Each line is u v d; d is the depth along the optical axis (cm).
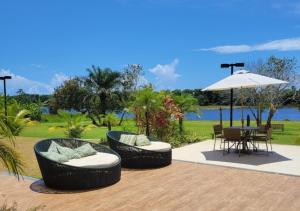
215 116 3631
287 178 682
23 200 560
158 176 712
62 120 1479
